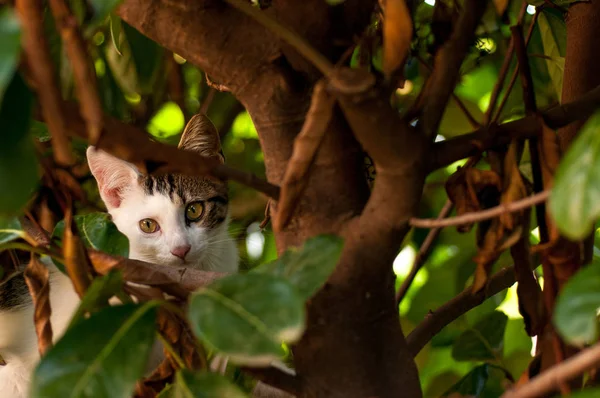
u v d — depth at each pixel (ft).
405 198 4.75
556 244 5.38
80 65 4.00
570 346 5.44
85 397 4.23
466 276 11.21
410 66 10.21
